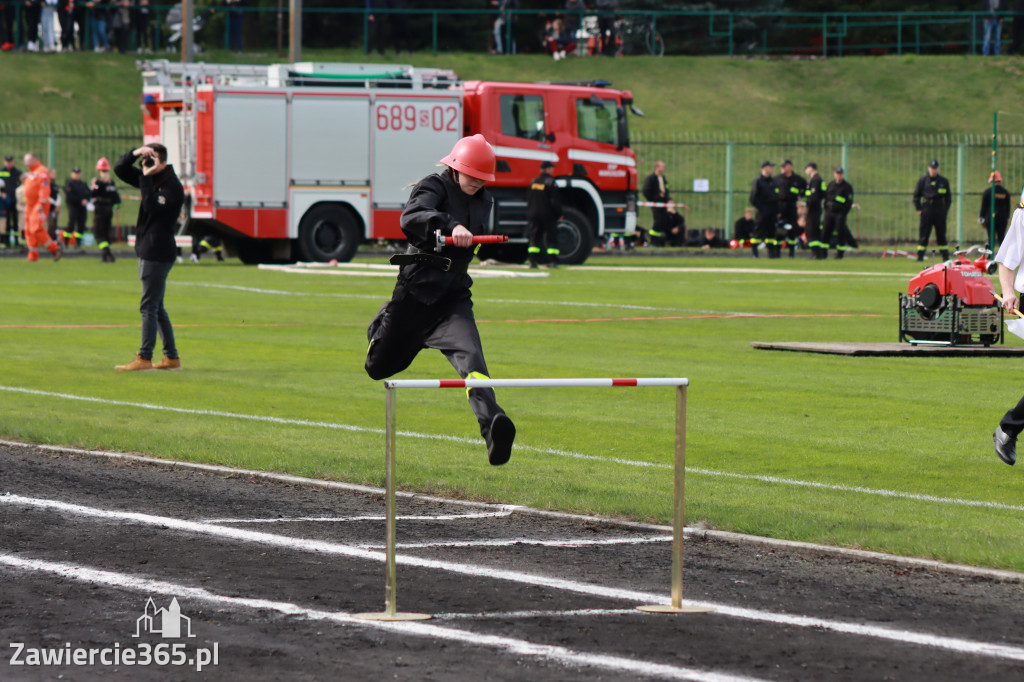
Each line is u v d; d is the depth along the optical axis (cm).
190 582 1816
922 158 15262
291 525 2158
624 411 3341
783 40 17900
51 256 9819
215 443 2814
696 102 16075
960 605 1744
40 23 15000
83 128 13875
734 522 2166
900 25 17212
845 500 2369
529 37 17438
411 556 1969
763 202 10444
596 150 9388
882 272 8644
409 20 16525
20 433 2892
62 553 1964
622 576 1875
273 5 17250
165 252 3912
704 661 1503
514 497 2347
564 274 8244
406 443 2870
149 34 15875
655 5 17300
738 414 3306
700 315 5731
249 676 1444
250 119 8950
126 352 4391
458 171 2033
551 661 1497
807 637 1598
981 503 2352
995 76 16825
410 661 1492
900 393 3638
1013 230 2664
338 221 9181
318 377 3872
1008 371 4088
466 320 2028
